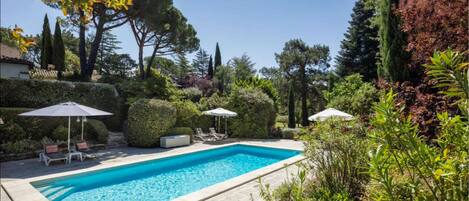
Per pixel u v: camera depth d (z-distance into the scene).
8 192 6.60
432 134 3.89
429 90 4.93
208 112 17.66
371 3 16.45
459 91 1.68
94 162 10.43
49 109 10.45
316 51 38.91
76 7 2.33
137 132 14.08
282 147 14.41
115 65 37.03
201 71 51.38
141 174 10.20
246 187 7.04
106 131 14.15
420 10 4.96
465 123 1.72
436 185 1.69
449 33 4.45
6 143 11.07
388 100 1.84
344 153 4.50
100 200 7.18
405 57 7.75
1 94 13.13
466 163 1.62
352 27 28.81
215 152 14.09
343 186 4.19
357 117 4.80
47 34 27.58
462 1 4.29
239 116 19.16
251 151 15.31
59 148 11.20
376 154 1.79
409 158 1.73
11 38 2.23
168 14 22.16
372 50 27.28
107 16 19.33
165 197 7.53
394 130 1.73
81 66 20.81
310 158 5.02
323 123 4.99
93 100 16.44
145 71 26.14
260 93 19.62
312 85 38.06
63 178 8.09
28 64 17.70
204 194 6.28
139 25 22.30
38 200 6.08
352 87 17.72
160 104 14.70
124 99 18.38
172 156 11.62
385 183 1.79
